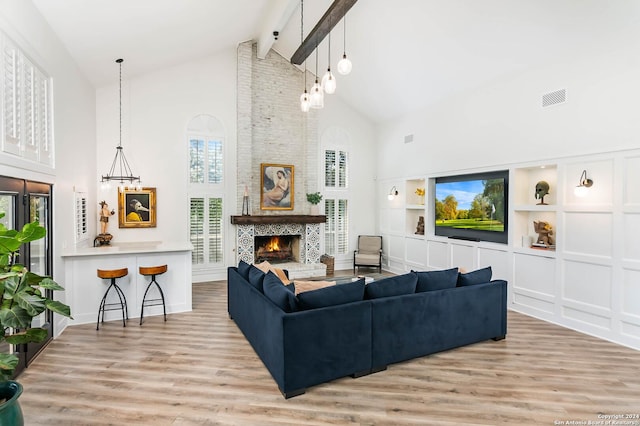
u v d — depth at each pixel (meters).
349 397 2.72
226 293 5.86
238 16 5.41
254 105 7.17
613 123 3.76
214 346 3.66
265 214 7.24
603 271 3.91
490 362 3.33
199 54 6.32
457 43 4.86
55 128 3.90
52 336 3.79
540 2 3.77
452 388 2.85
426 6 4.49
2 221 2.87
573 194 4.20
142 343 3.73
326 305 2.97
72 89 4.57
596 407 2.58
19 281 2.03
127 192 6.07
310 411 2.52
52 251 3.84
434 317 3.44
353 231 8.16
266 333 3.10
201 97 6.60
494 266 5.29
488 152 5.31
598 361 3.34
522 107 4.77
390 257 7.80
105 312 4.42
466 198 5.86
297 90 7.53
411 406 2.59
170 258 4.77
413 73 5.93
